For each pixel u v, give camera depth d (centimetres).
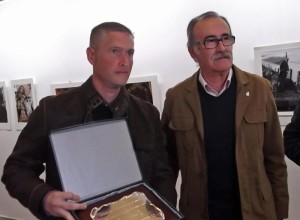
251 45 216
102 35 106
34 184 96
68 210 85
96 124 101
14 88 344
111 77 105
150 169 114
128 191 97
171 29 246
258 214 130
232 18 220
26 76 337
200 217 134
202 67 133
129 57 108
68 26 298
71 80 305
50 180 106
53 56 313
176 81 250
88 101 109
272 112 135
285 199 139
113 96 113
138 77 263
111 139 102
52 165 105
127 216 87
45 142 107
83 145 97
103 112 111
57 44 308
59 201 85
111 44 104
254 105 132
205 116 134
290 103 203
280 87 205
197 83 139
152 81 258
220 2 223
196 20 134
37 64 326
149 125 118
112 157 100
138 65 266
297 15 197
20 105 343
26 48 331
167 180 116
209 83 135
